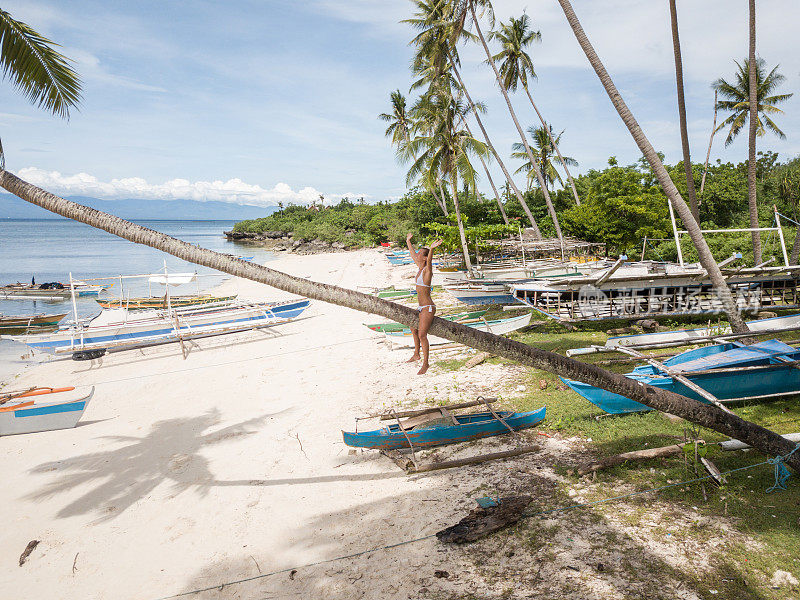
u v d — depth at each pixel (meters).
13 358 22.41
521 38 40.25
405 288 33.41
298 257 70.62
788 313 19.73
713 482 8.19
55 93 8.48
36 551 8.40
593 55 14.87
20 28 7.61
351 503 9.10
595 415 11.23
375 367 17.41
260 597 6.92
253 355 20.66
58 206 5.59
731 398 10.94
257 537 8.38
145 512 9.42
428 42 35.78
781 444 7.20
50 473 11.16
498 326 18.91
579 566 6.72
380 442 10.67
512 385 13.98
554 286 18.78
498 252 35.75
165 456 11.73
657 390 6.65
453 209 51.19
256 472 10.67
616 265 16.56
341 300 5.55
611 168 34.88
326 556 7.67
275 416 13.74
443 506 8.59
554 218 36.00
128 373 18.94
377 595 6.65
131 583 7.50
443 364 16.69
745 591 6.00
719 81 33.88
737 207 42.00
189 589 7.25
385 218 76.75
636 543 7.04
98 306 33.75
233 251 85.25
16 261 63.94
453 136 28.50
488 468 9.68
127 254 77.00
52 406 13.52
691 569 6.44
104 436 13.13
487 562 7.04
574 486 8.63
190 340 24.09
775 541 6.75
